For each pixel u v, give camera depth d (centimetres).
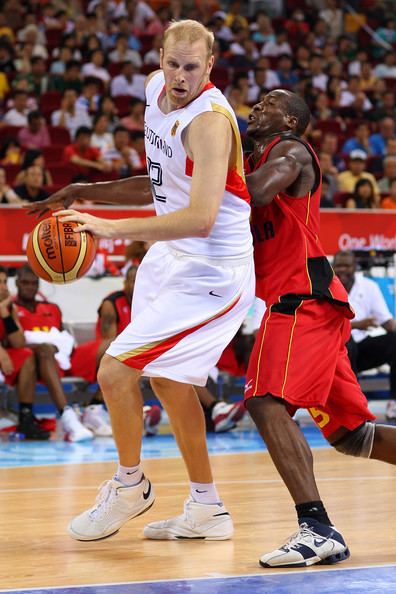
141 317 474
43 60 1886
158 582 415
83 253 454
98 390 1065
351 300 1101
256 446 944
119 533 536
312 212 486
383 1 2608
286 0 2531
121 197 541
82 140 1573
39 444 960
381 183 1688
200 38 441
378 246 1275
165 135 457
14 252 1134
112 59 2034
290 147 480
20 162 1561
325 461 834
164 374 471
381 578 423
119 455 501
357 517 577
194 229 436
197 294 471
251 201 470
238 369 1107
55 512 599
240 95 1895
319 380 470
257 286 502
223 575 430
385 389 1266
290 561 445
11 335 991
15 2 2075
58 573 436
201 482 518
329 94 2120
